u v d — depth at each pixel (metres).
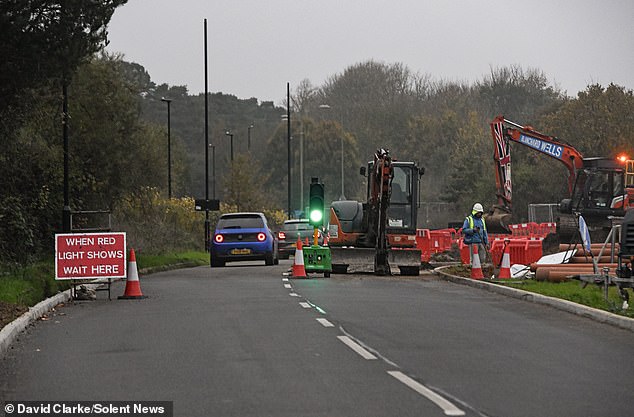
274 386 21.91
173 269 77.00
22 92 49.53
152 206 95.25
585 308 36.34
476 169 165.38
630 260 38.66
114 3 48.94
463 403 19.92
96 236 42.97
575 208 82.31
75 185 67.12
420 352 26.77
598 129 137.38
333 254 61.62
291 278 56.53
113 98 71.56
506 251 52.75
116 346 28.75
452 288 49.56
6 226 58.38
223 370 24.12
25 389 22.38
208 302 41.28
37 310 36.75
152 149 82.12
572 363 25.08
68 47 47.50
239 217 74.31
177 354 26.84
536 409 19.39
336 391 21.27
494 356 26.12
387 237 63.06
